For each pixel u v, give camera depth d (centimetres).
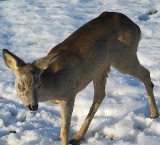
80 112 338
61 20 535
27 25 521
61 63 285
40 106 350
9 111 343
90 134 313
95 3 609
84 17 545
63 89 284
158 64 408
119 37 315
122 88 369
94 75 307
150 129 311
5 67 416
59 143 300
